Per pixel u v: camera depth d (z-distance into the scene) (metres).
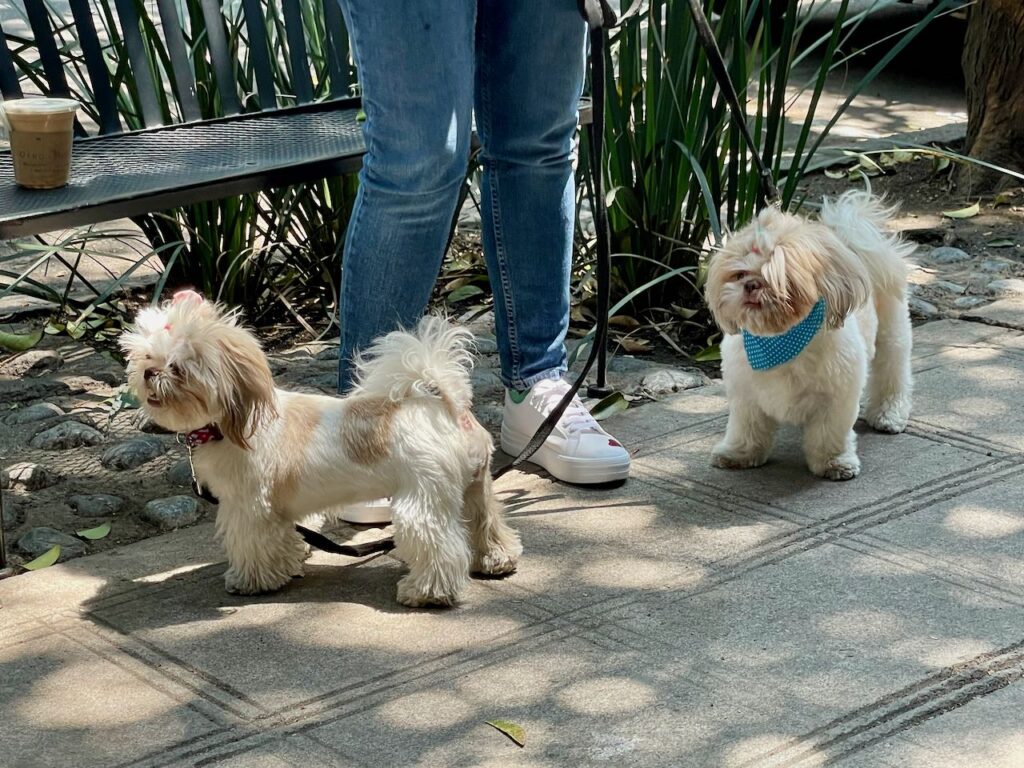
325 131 3.91
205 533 3.29
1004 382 4.13
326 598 2.96
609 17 3.20
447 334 2.94
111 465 3.64
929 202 6.02
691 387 4.25
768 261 3.24
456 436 2.89
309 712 2.51
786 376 3.43
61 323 4.66
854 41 8.89
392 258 3.17
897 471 3.57
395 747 2.40
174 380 2.68
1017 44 5.91
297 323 4.81
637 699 2.54
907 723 2.45
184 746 2.40
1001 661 2.65
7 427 3.87
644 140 4.60
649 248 4.71
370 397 2.90
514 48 3.25
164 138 3.88
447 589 2.88
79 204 3.08
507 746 2.40
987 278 5.09
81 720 2.48
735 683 2.59
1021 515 3.29
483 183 3.54
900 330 3.76
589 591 2.97
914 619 2.82
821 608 2.88
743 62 4.38
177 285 4.85
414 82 2.96
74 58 4.43
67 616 2.87
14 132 3.18
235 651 2.73
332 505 2.93
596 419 3.96
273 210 4.76
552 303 3.64
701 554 3.14
